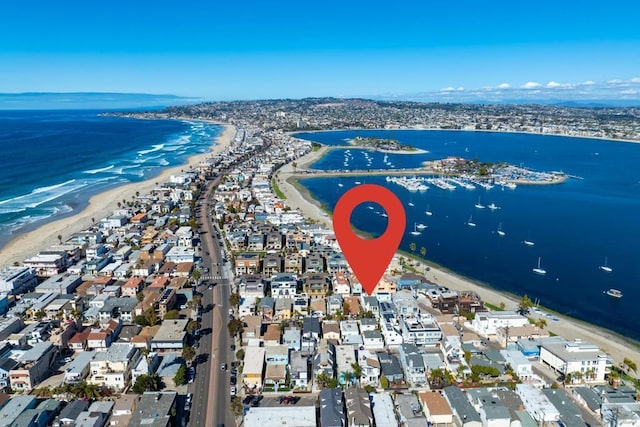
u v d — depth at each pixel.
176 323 148.50
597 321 171.38
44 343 134.38
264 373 125.19
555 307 182.00
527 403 113.81
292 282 177.75
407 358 128.25
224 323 156.38
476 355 134.38
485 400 112.44
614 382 124.94
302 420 106.00
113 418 107.38
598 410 112.75
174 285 180.50
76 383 121.38
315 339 143.88
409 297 168.38
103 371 124.19
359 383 123.94
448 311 165.62
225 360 134.25
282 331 148.75
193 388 121.69
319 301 170.12
